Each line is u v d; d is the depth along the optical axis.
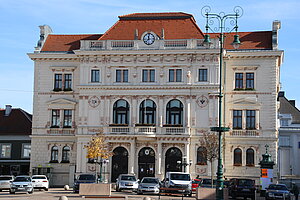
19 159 86.25
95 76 75.31
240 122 74.69
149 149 73.81
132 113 73.88
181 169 72.25
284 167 101.38
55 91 78.31
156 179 59.47
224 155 74.00
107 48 74.69
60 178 77.44
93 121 74.69
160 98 73.56
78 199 46.75
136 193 59.16
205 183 60.12
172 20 77.19
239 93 74.94
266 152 68.19
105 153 71.69
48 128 77.94
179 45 73.56
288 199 55.47
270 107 74.06
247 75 75.25
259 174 73.06
